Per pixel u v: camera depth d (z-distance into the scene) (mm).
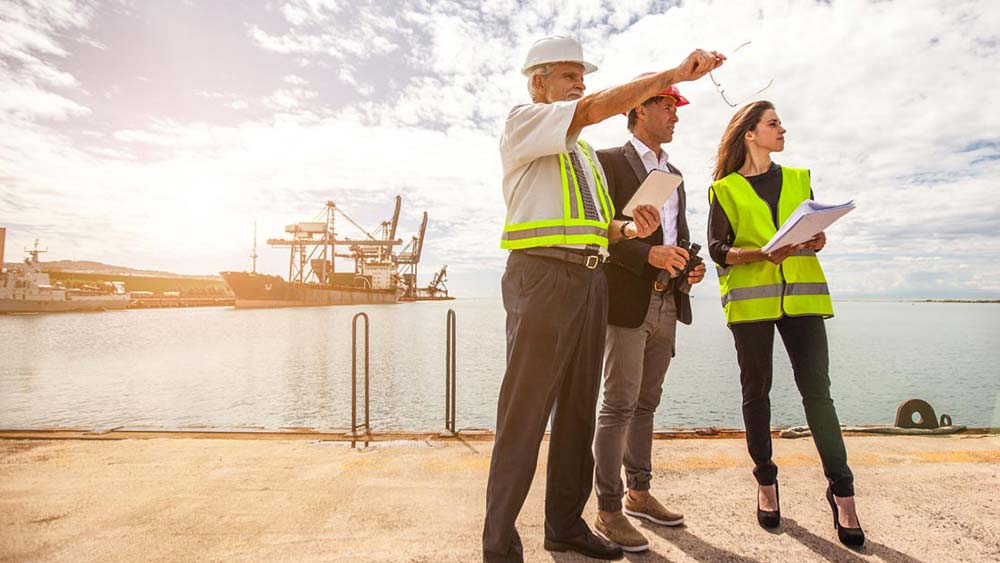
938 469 2656
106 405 14516
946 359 21234
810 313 1998
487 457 2896
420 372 20562
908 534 1949
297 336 39312
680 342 30297
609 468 1954
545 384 1646
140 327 48812
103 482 2508
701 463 2783
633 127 2234
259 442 3182
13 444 3119
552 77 1745
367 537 1947
